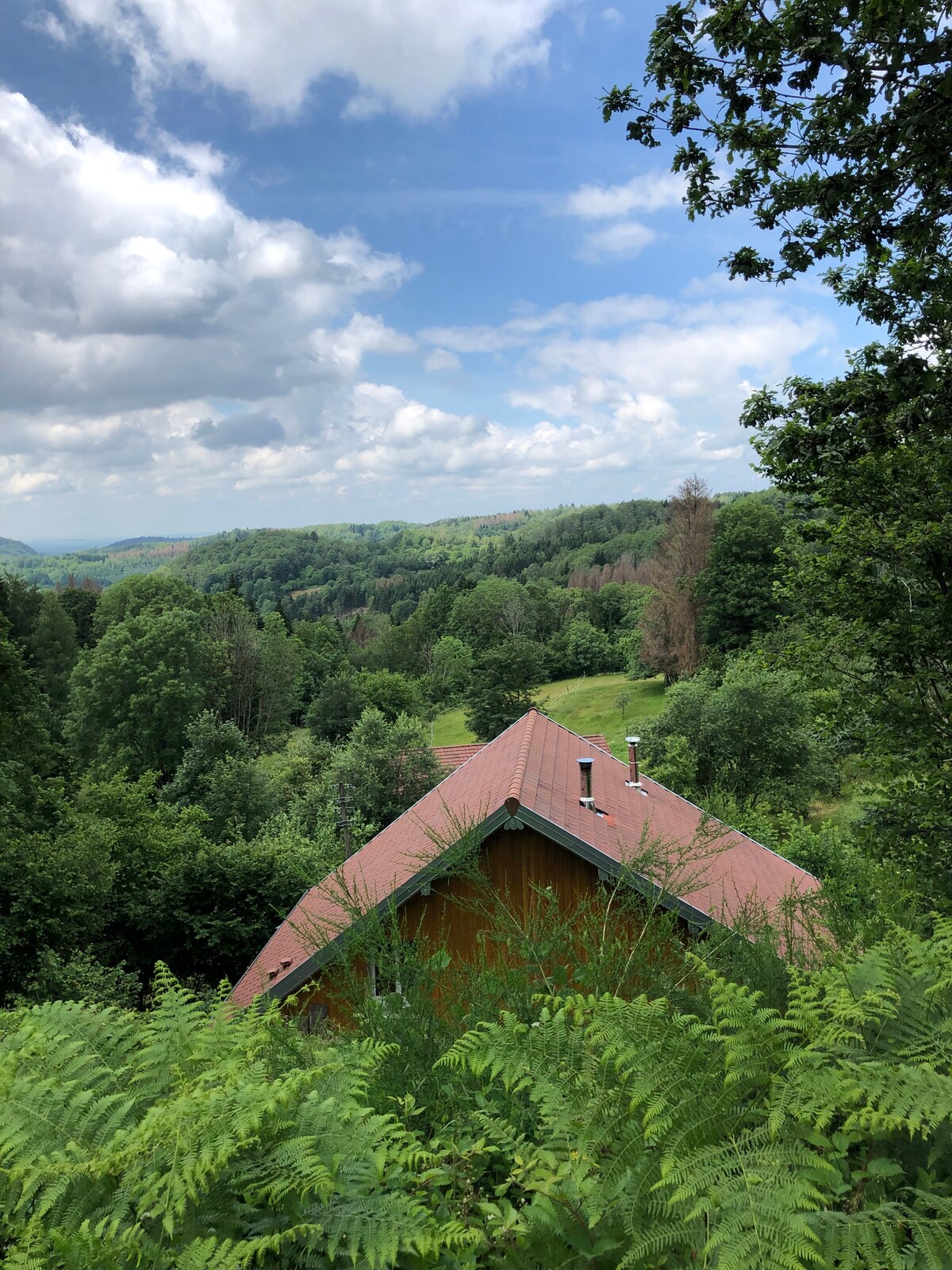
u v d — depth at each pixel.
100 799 27.94
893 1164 1.67
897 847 10.94
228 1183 1.86
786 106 8.03
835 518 12.70
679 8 7.81
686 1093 1.79
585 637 80.38
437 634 97.50
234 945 20.86
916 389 10.23
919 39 6.89
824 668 12.49
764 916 3.84
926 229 8.46
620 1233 1.73
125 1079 2.39
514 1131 2.29
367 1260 1.68
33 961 16.81
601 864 8.69
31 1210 1.87
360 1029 3.21
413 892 7.75
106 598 68.75
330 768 36.62
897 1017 1.99
